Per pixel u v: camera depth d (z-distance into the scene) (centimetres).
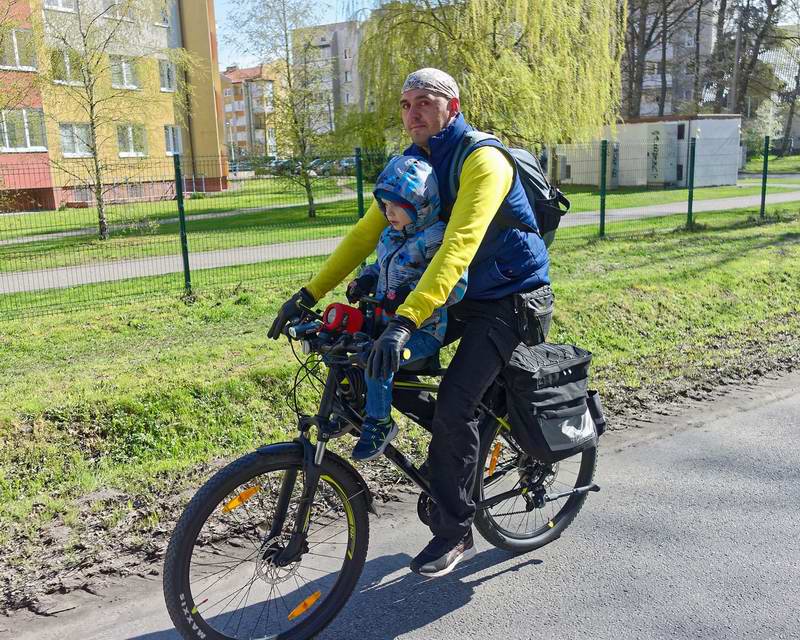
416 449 470
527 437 320
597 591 324
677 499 413
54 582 329
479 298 299
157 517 388
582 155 3070
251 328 762
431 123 274
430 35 1936
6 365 649
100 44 2225
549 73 1867
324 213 1513
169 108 3522
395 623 304
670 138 2880
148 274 1113
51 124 2619
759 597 317
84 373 592
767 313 859
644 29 4734
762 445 491
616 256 1158
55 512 394
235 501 278
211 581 316
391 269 281
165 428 496
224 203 1574
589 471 374
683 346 725
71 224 1589
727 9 5288
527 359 320
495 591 326
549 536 364
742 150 4362
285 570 294
